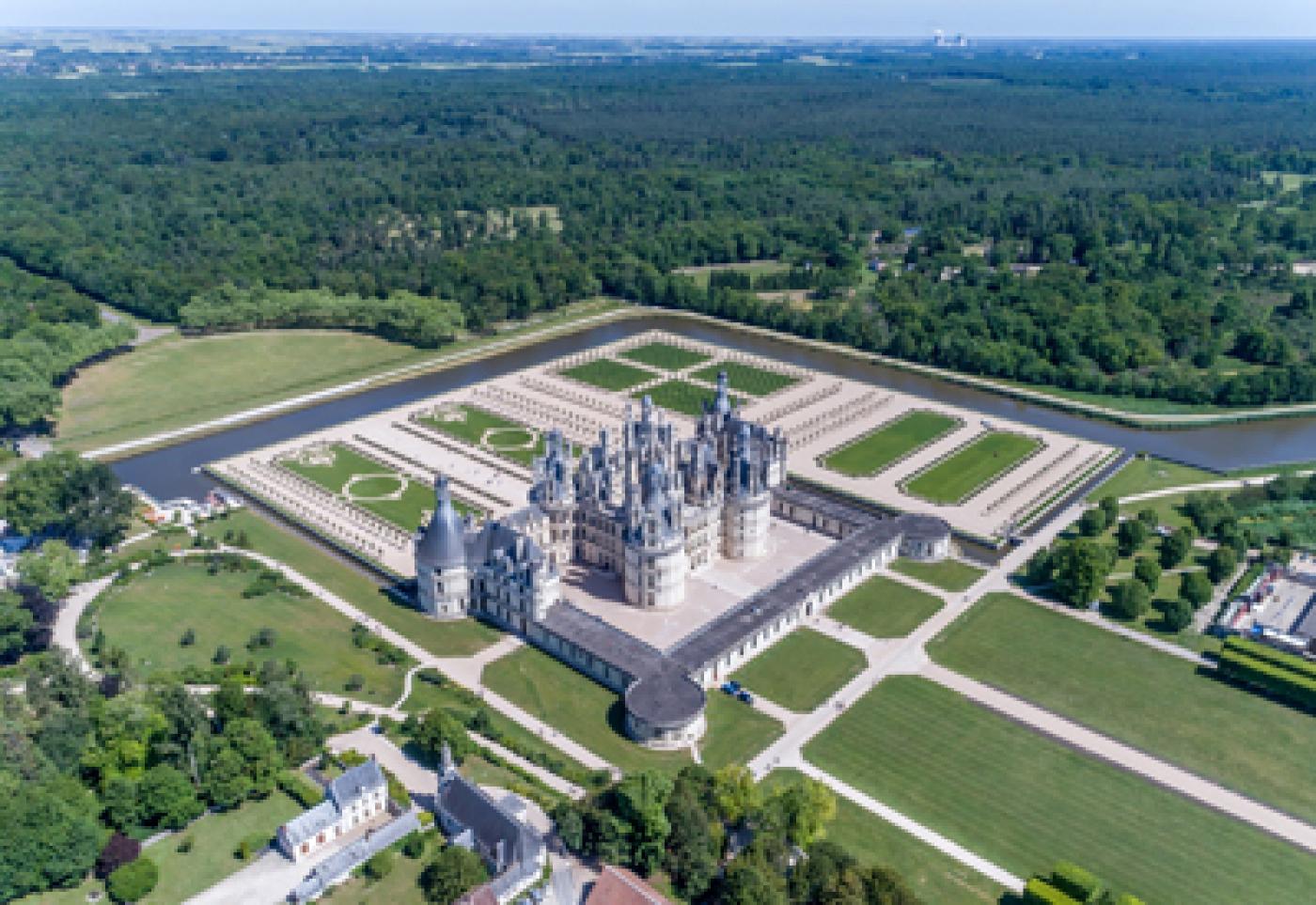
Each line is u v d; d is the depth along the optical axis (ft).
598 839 597.52
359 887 583.99
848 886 546.26
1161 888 597.11
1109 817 653.30
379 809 640.17
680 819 595.06
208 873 590.55
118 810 611.06
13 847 558.97
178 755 650.43
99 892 577.84
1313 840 635.25
